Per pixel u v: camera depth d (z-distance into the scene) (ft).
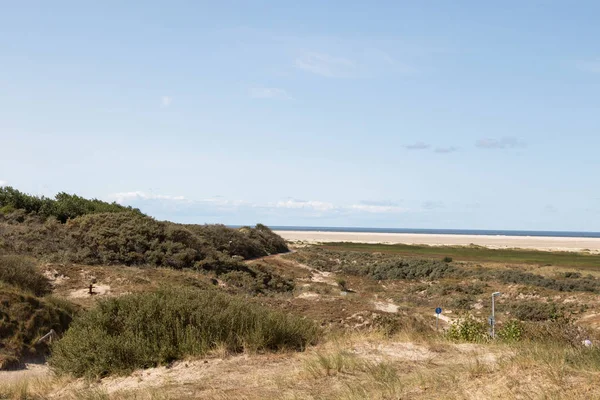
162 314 36.11
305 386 25.27
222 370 30.27
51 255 99.09
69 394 28.89
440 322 85.35
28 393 30.83
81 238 112.88
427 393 21.43
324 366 27.68
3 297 56.03
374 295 138.21
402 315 85.20
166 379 29.37
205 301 38.14
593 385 19.71
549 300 123.95
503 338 40.57
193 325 35.81
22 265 77.25
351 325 77.46
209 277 108.99
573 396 18.65
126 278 86.74
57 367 34.09
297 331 37.47
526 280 145.38
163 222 138.72
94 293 77.66
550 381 20.67
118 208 184.55
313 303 90.99
